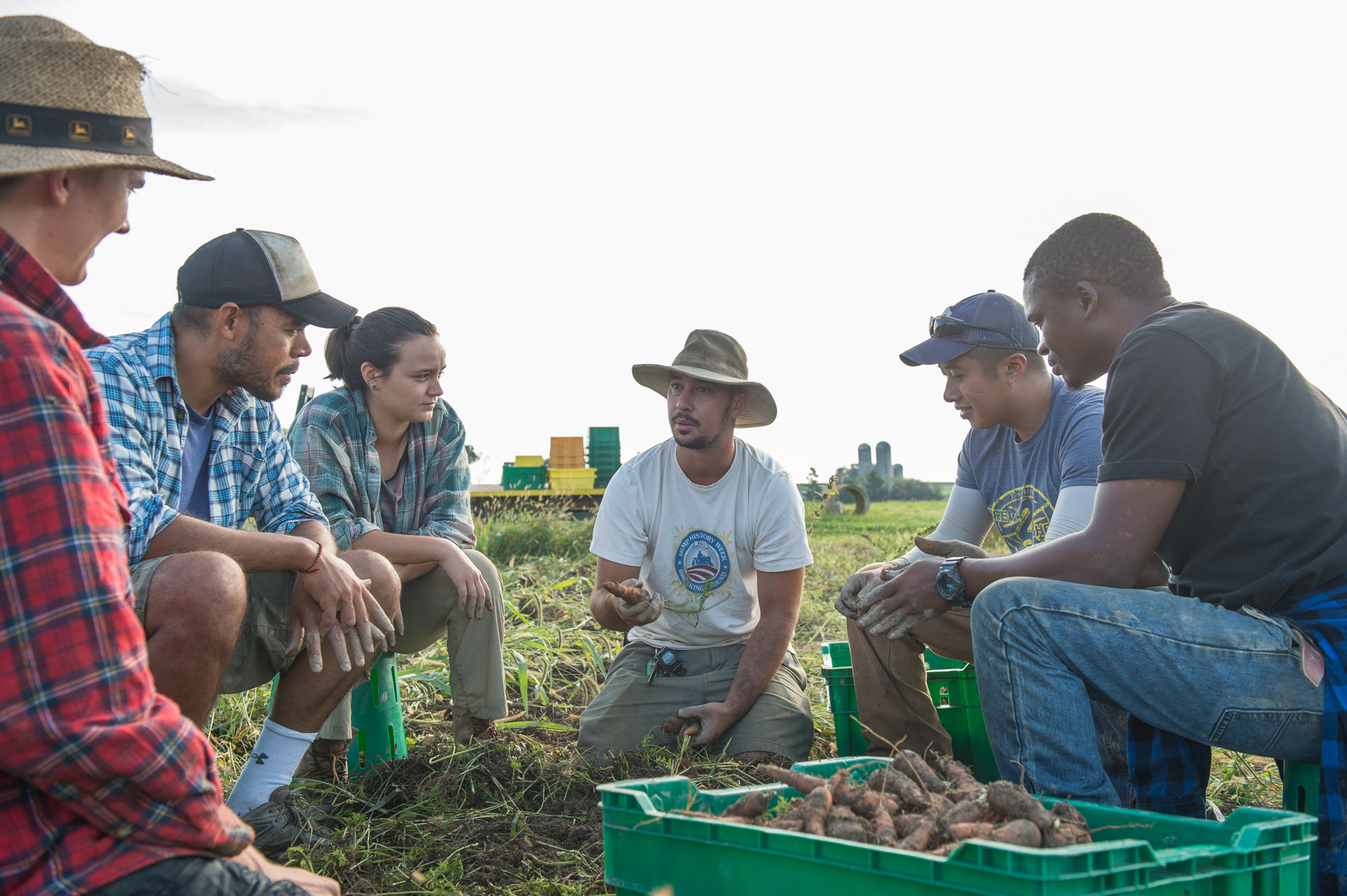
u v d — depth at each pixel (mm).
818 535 12258
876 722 3127
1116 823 1943
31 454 1329
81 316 1575
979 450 3662
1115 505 2385
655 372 3736
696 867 1801
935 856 1502
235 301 2654
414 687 4273
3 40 1597
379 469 3582
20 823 1345
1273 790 3203
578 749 3443
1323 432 2375
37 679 1299
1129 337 2477
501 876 2416
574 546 9000
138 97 1766
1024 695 2340
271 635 2770
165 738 1395
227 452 2918
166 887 1396
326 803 2836
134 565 2402
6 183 1603
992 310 3311
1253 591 2328
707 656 3678
